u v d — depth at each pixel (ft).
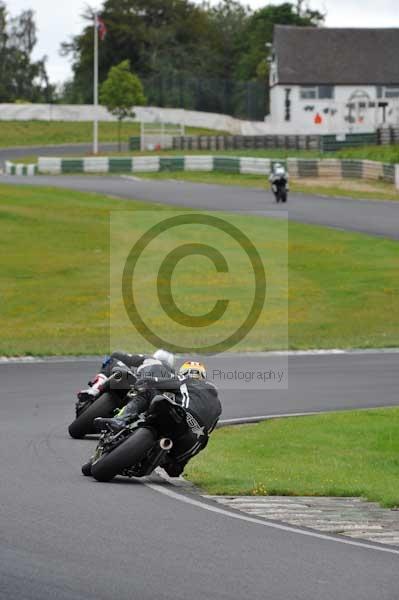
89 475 122.52
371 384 215.10
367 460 144.05
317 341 276.00
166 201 549.13
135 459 117.39
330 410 186.80
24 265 386.93
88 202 545.44
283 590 76.89
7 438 147.64
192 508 105.81
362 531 99.25
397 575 82.17
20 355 244.63
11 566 79.56
